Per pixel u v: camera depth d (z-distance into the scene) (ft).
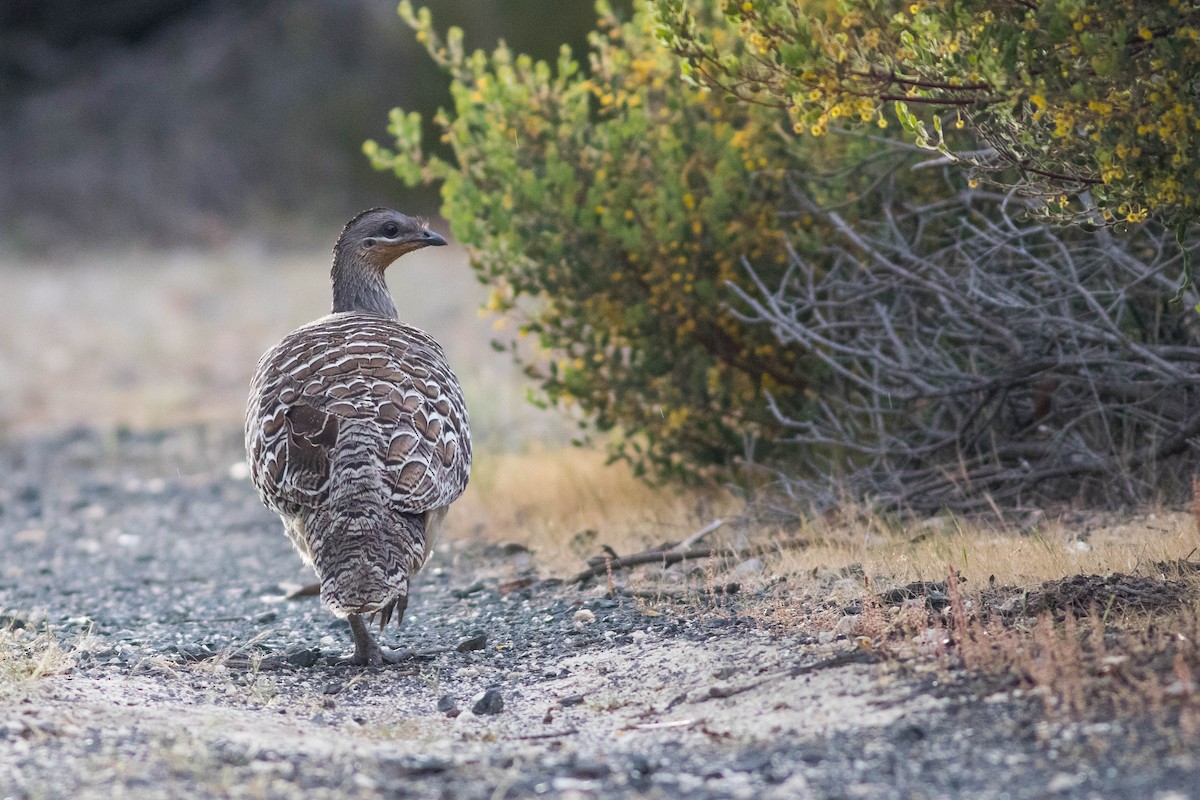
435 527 45.21
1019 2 40.57
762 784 29.99
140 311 163.73
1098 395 56.34
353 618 45.44
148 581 63.67
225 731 34.99
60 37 249.55
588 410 66.03
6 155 229.25
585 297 64.13
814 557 50.49
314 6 243.81
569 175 61.57
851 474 60.34
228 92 239.71
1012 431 60.03
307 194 226.58
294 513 43.52
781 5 42.29
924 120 56.75
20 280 186.29
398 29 225.56
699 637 43.52
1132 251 57.57
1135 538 47.26
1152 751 29.12
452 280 166.40
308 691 42.52
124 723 35.27
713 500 65.05
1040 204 49.39
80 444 106.63
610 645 44.86
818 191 60.85
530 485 72.08
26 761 31.48
